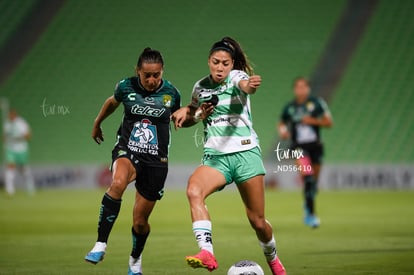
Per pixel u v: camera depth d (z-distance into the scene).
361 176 90.94
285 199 78.44
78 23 122.94
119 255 35.28
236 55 25.11
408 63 110.81
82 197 81.75
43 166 98.31
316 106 51.69
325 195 83.12
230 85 24.16
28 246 39.38
